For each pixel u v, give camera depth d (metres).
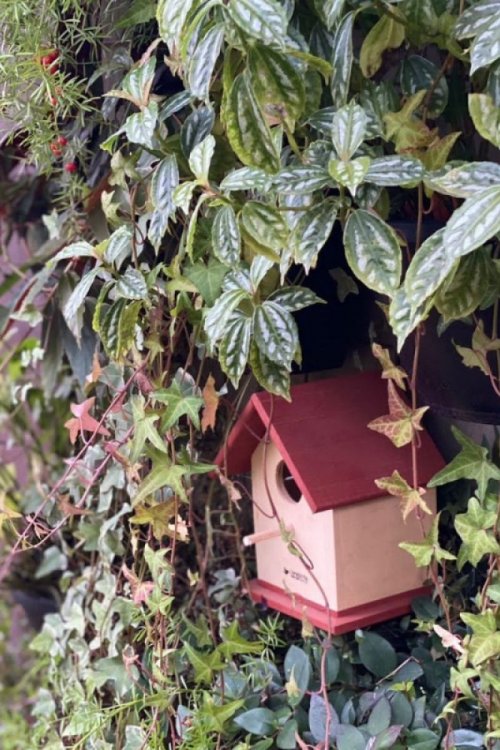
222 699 1.06
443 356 0.91
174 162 0.94
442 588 0.95
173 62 0.93
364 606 1.03
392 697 0.99
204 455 1.20
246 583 1.17
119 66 1.08
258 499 1.13
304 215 0.83
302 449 1.00
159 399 0.98
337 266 1.09
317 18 0.91
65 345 1.32
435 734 0.94
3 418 1.75
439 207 0.91
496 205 0.66
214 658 1.05
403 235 0.89
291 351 0.89
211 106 0.89
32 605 1.87
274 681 1.11
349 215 0.81
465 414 0.93
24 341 1.65
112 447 1.05
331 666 1.06
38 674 2.01
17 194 1.63
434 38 0.87
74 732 1.17
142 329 1.05
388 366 0.92
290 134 0.85
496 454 1.11
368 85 0.93
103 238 1.18
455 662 1.05
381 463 1.02
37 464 1.73
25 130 1.12
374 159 0.82
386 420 0.92
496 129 0.71
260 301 0.94
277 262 0.88
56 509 1.26
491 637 0.84
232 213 0.87
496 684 0.84
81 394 1.53
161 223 0.95
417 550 0.92
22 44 1.05
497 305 0.86
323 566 1.02
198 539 1.26
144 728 1.10
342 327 1.16
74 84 1.07
